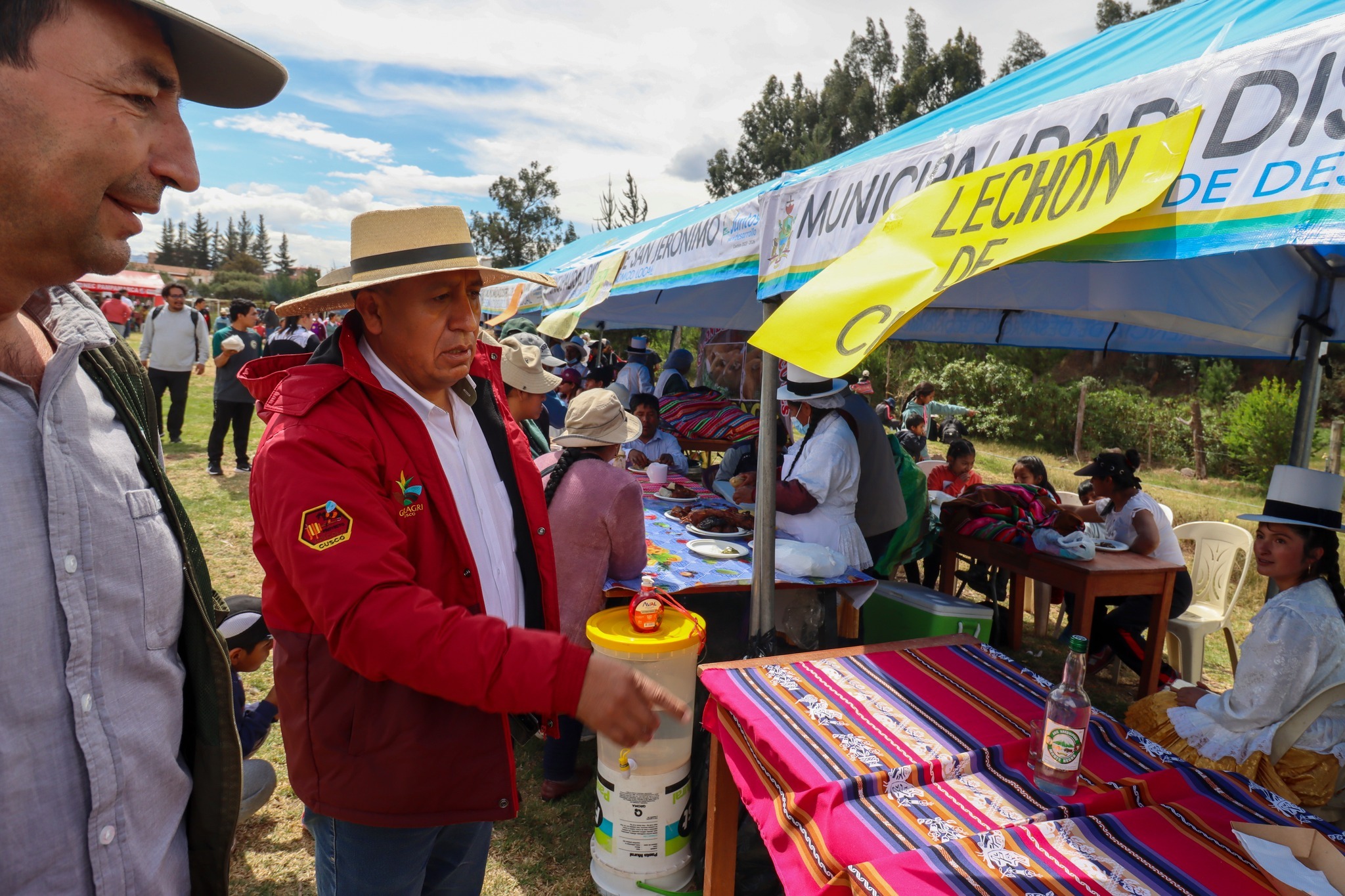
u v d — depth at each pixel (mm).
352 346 1365
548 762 3152
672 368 9562
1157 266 3736
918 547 4742
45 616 792
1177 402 14469
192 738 1057
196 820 1065
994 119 1846
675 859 2523
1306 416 3674
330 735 1352
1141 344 5438
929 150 2021
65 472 818
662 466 5273
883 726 1967
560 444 2986
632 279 4730
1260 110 1243
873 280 1840
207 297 72750
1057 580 4008
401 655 1097
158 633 931
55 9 697
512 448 1710
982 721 2012
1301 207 1156
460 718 1376
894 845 1487
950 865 1399
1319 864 1390
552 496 2953
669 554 3674
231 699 1064
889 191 2156
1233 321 3760
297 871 2631
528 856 2818
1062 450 15164
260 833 2832
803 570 3371
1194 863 1418
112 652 856
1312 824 1550
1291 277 3576
